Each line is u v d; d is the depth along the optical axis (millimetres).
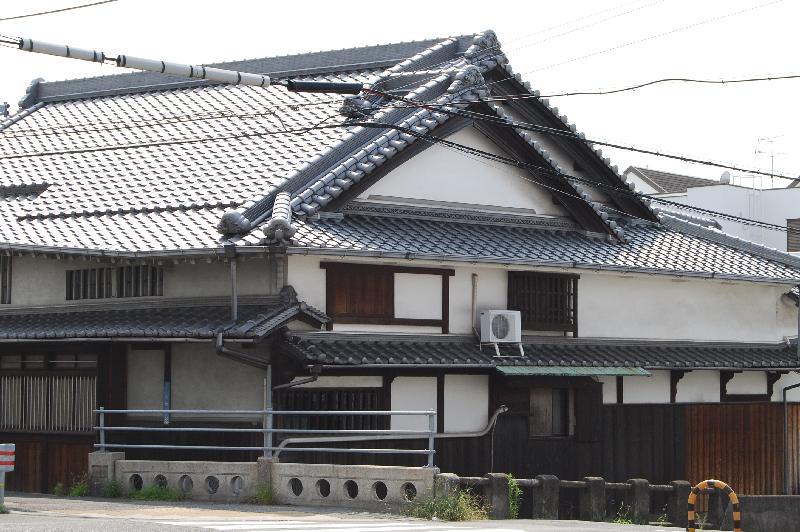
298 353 20625
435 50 27422
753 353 28734
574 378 25188
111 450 22500
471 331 24266
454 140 25547
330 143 24328
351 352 21562
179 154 26031
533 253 25016
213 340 20578
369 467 19156
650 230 29688
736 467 28312
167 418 22266
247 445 21359
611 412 26266
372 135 24609
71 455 23109
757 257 29688
